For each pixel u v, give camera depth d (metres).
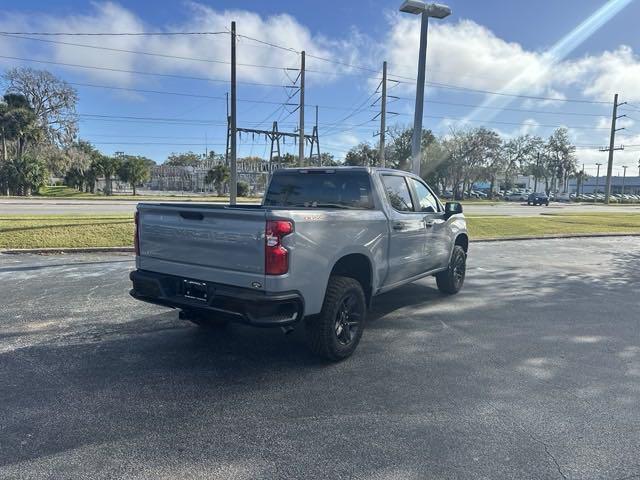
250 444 3.16
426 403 3.81
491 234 18.50
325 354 4.55
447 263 7.32
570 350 5.11
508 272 10.08
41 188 52.47
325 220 4.31
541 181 109.50
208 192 73.19
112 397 3.83
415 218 6.04
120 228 13.68
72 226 13.55
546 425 3.46
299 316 4.09
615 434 3.35
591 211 41.09
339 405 3.75
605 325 6.08
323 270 4.30
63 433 3.25
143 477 2.78
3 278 8.39
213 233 4.19
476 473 2.86
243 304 3.91
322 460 2.98
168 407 3.67
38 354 4.76
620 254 13.45
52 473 2.80
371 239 5.02
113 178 66.38
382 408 3.71
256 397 3.87
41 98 57.22
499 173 85.56
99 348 4.96
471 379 4.30
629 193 136.62
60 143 58.47
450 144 78.56
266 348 5.05
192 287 4.36
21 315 6.12
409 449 3.12
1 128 52.34
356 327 4.87
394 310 6.75
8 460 2.92
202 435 3.26
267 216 3.88
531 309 6.88
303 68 29.11
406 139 77.62
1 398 3.77
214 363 4.61
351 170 5.54
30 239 12.11
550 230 20.39
